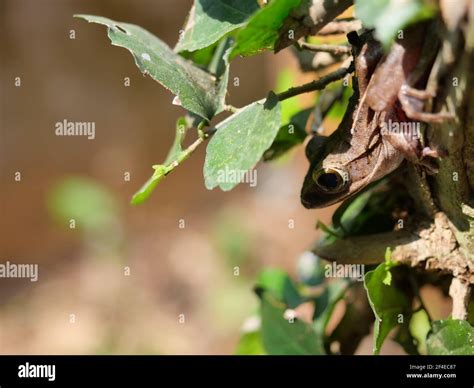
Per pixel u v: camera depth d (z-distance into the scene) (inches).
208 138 14.3
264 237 51.1
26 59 50.1
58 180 51.4
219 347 44.5
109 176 53.1
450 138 13.5
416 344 15.5
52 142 51.2
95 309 47.4
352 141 14.0
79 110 52.0
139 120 53.8
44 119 51.0
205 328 45.9
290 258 49.3
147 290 49.1
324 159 14.1
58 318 46.5
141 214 54.0
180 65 14.5
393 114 13.6
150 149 54.4
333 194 14.2
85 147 52.2
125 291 48.6
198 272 50.1
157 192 54.9
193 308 47.8
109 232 51.3
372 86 13.3
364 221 15.6
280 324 16.3
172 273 50.3
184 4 52.1
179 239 53.2
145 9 51.6
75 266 50.4
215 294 47.9
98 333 45.5
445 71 13.1
